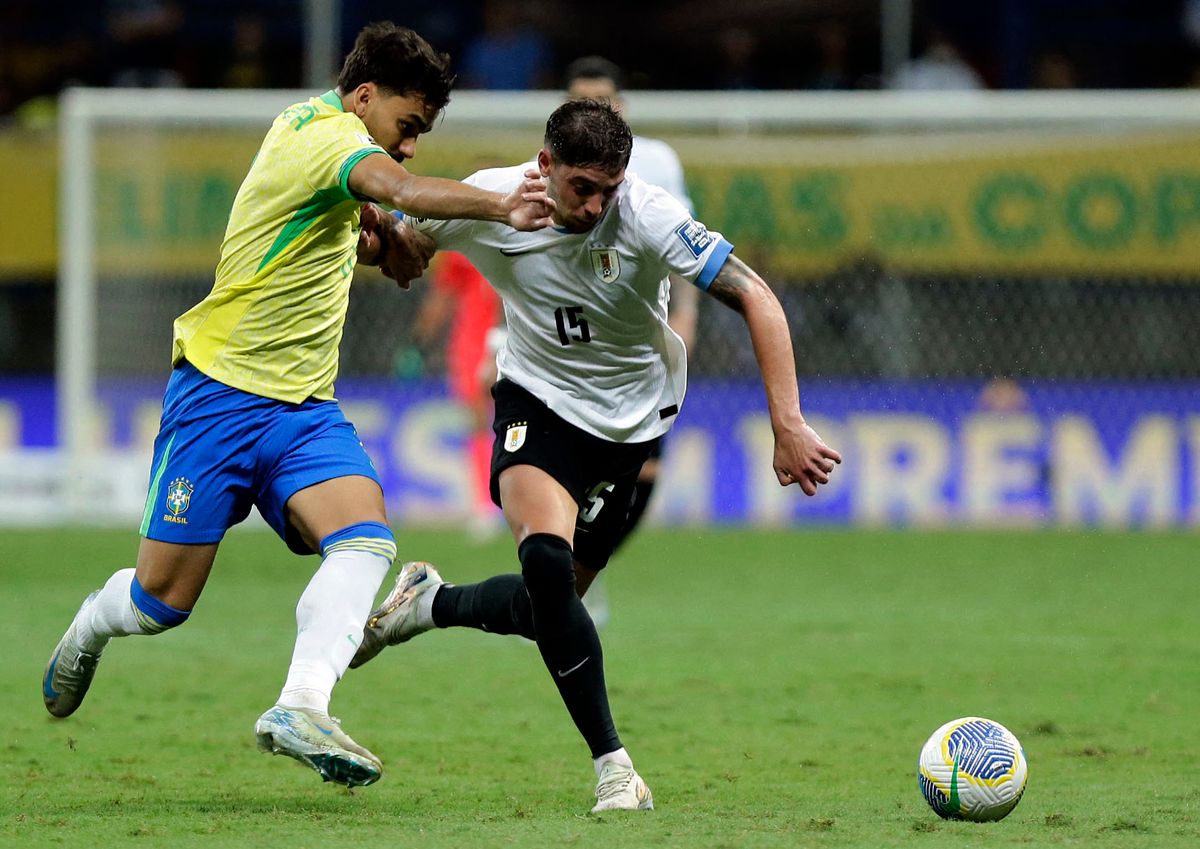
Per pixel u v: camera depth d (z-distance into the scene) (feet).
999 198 152.46
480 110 148.25
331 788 54.03
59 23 202.39
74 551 133.69
